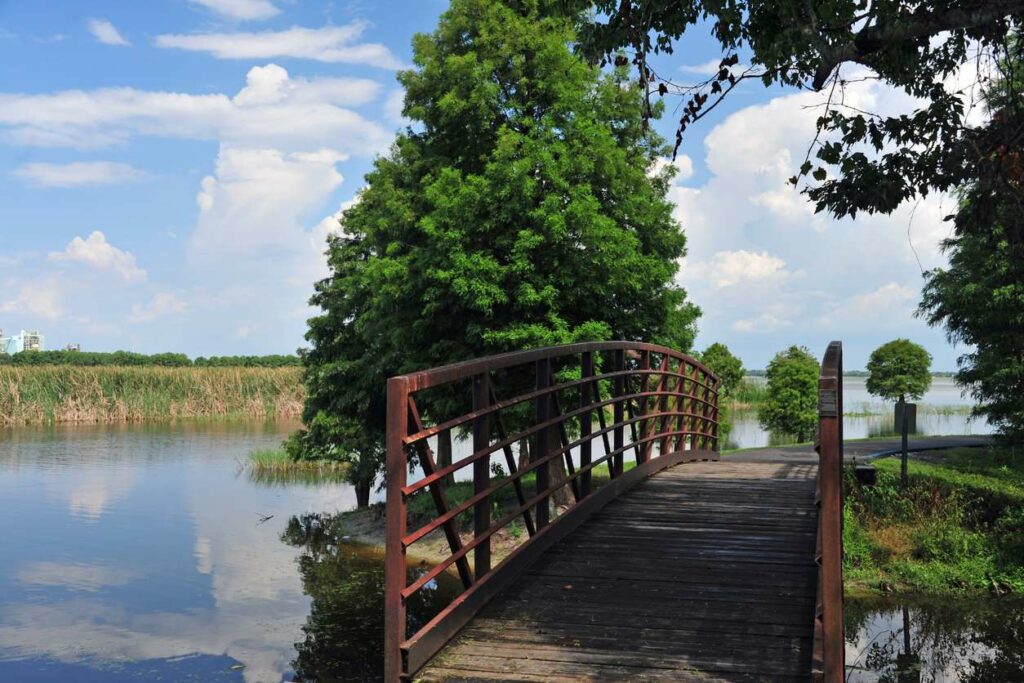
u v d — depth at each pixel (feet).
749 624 15.78
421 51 63.21
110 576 58.70
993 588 45.21
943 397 353.31
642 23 22.75
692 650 14.58
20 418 175.01
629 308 61.26
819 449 12.95
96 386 182.60
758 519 24.95
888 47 20.52
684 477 34.12
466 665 14.15
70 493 94.58
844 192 23.41
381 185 66.95
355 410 87.56
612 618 16.28
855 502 53.67
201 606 50.88
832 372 13.34
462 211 54.80
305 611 49.96
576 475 24.41
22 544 68.90
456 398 58.90
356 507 90.68
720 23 22.56
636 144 64.59
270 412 192.34
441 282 56.18
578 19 58.90
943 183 23.30
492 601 17.39
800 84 23.07
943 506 51.96
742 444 132.67
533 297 53.62
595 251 55.26
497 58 59.16
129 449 135.74
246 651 41.93
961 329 69.46
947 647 36.65
